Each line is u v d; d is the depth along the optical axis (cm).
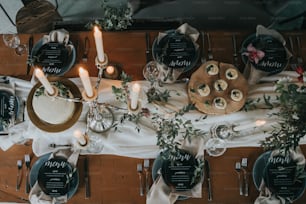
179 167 211
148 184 215
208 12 295
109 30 234
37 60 225
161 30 238
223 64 218
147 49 229
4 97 222
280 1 302
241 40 229
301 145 217
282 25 298
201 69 217
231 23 294
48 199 211
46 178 212
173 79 220
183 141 215
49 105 200
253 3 299
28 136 217
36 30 275
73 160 214
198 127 215
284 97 195
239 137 215
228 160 216
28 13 279
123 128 216
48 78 213
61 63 225
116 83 221
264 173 212
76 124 215
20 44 231
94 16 319
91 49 229
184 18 293
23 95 224
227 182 214
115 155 218
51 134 215
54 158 215
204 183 214
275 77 221
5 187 217
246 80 216
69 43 228
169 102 216
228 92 213
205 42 229
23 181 217
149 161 217
